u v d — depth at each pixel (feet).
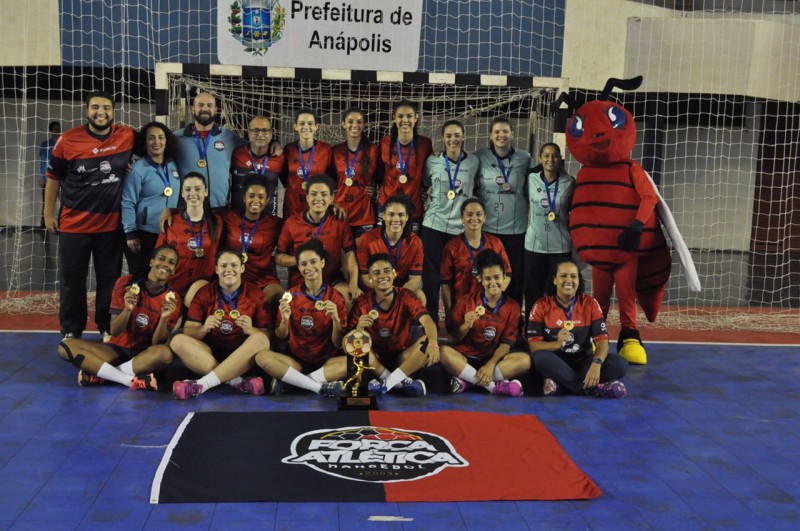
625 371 18.13
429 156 21.50
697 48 40.29
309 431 15.10
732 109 43.21
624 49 39.50
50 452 13.93
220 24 24.27
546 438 15.14
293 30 24.30
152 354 17.51
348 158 21.04
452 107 36.22
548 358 18.03
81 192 19.77
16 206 46.60
